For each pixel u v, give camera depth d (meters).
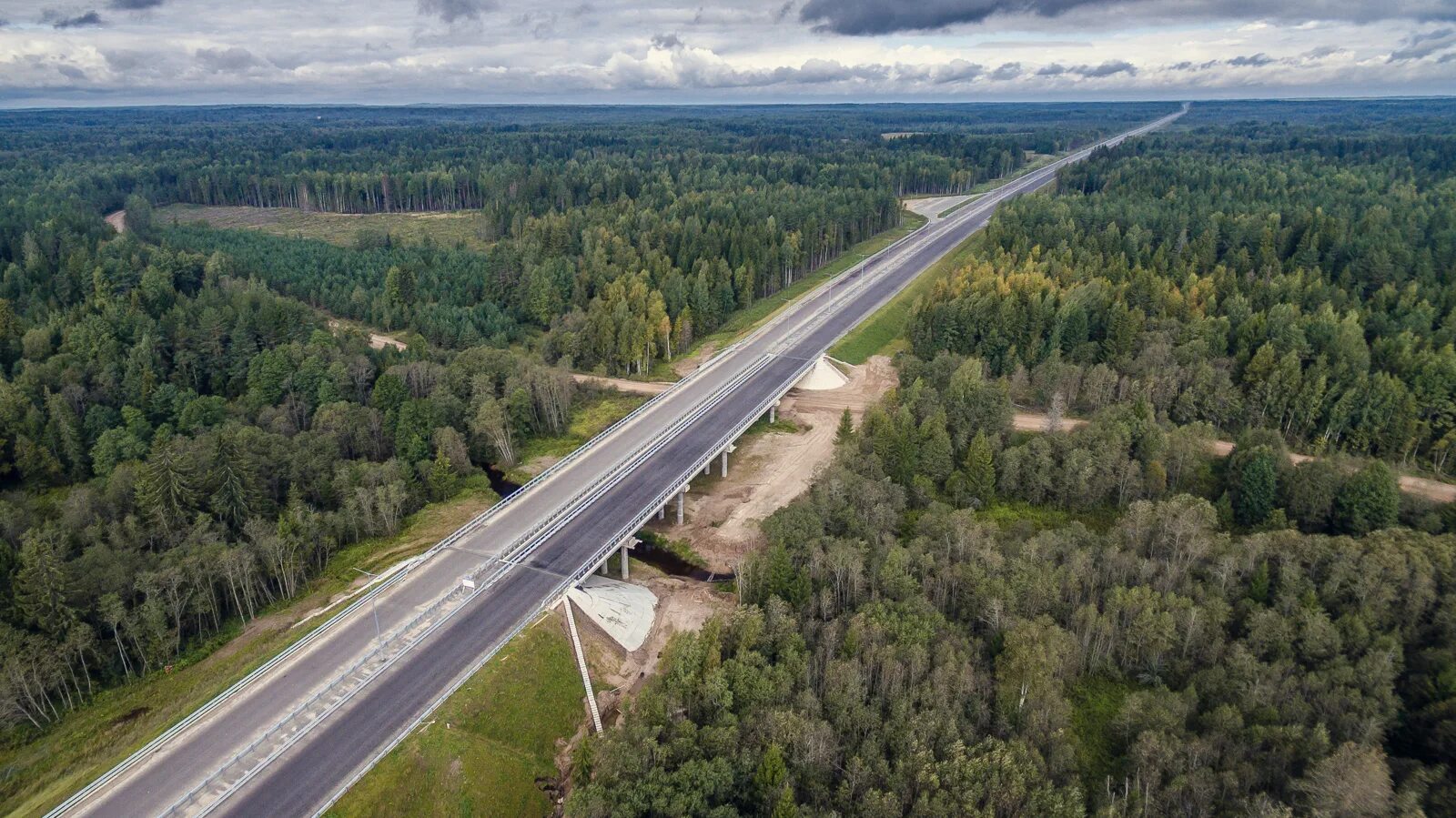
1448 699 64.88
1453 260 153.88
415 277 182.38
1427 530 93.00
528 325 176.75
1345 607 76.25
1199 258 163.50
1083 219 196.00
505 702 72.00
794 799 59.06
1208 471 107.44
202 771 62.28
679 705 68.56
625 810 58.38
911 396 119.56
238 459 95.12
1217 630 75.25
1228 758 62.53
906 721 65.50
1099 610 81.56
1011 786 58.88
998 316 139.38
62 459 111.81
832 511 96.00
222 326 135.88
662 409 128.25
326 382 125.31
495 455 124.25
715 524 109.31
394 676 72.31
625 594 89.69
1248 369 122.88
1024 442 116.44
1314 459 102.75
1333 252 159.00
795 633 74.50
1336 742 63.19
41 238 175.38
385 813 61.66
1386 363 121.81
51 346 130.25
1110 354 132.75
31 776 67.00
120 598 79.19
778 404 139.38
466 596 82.62
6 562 83.50
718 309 174.25
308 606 86.50
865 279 196.00
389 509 99.44
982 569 82.25
